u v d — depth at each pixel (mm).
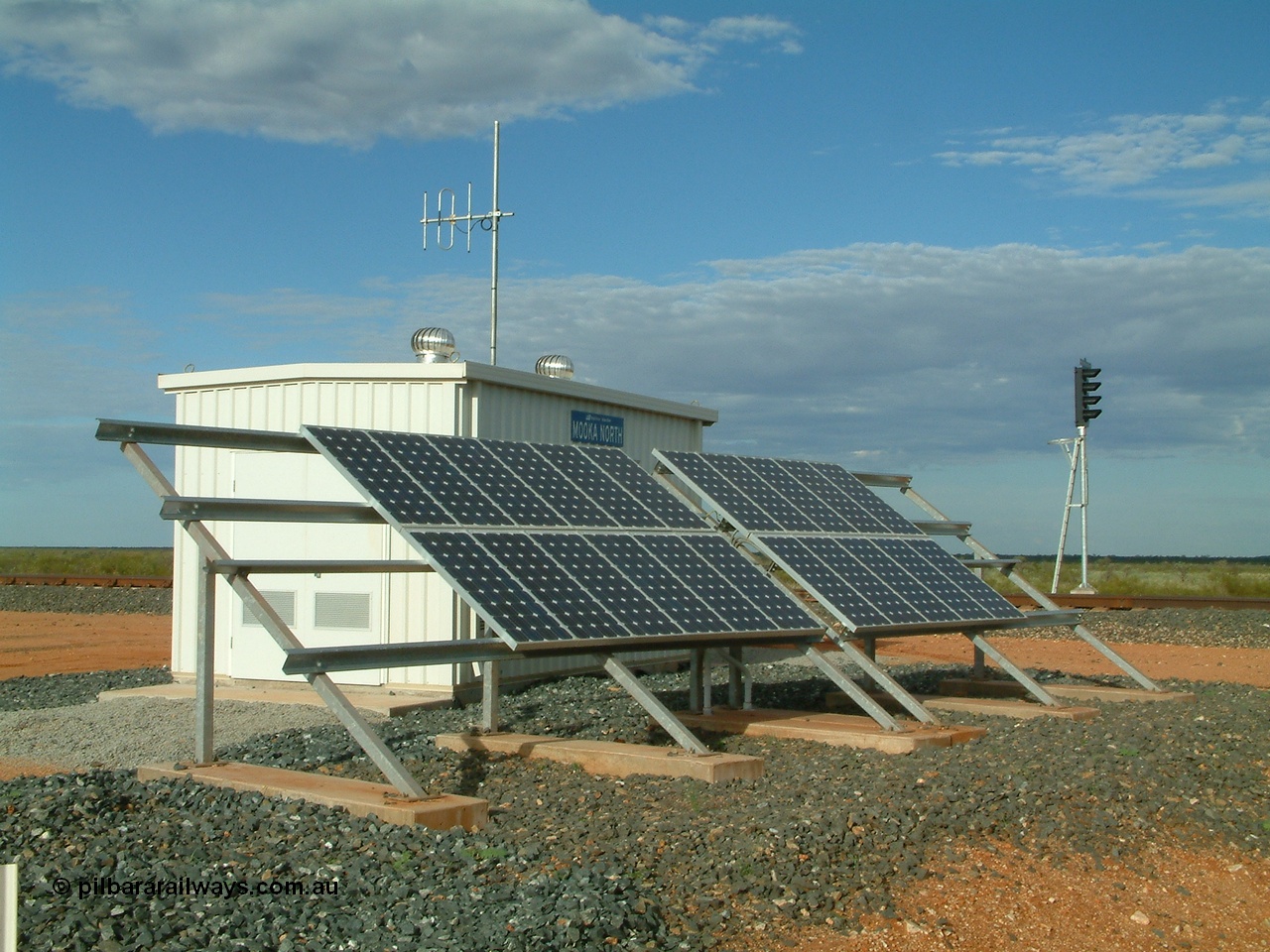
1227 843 9961
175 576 18953
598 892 7590
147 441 11039
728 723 14023
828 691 17953
